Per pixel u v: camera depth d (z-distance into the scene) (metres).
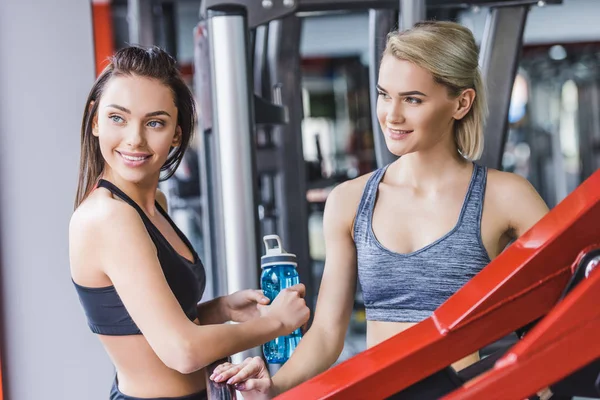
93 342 2.93
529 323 1.61
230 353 1.81
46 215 2.91
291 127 4.32
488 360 1.67
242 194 2.77
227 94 2.77
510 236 2.17
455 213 2.11
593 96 11.06
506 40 3.55
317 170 5.95
